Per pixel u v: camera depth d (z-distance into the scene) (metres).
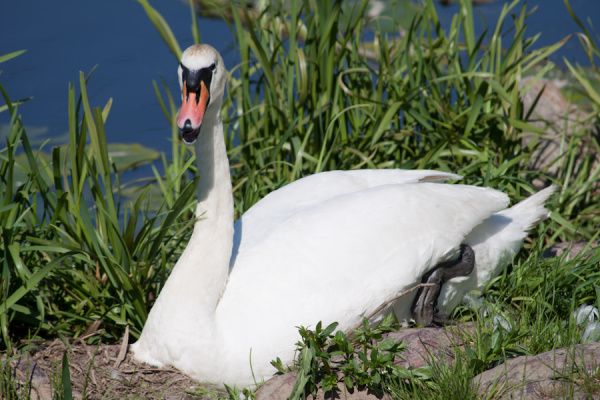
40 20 21.25
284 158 12.48
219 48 18.97
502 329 7.63
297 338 7.73
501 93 10.98
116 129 16.11
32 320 8.51
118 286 8.78
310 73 12.24
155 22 12.09
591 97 12.69
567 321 8.27
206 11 21.69
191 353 7.83
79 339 8.52
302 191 9.30
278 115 12.18
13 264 8.41
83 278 8.77
